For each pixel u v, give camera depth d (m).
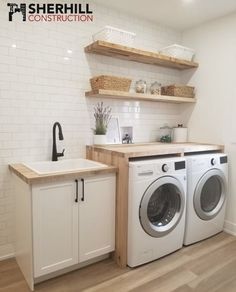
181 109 3.30
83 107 2.55
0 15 2.07
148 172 2.05
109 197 2.10
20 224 2.01
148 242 2.12
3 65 2.10
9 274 2.01
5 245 2.22
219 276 2.00
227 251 2.38
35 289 1.82
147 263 2.16
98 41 2.27
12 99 2.16
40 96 2.29
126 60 2.80
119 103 2.79
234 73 2.69
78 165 2.45
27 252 1.85
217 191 2.74
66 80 2.43
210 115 2.96
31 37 2.21
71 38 2.42
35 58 2.25
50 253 1.83
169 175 2.19
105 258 2.23
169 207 2.36
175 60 2.85
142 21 2.89
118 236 2.14
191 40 3.15
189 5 2.55
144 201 2.04
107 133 2.70
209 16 2.79
